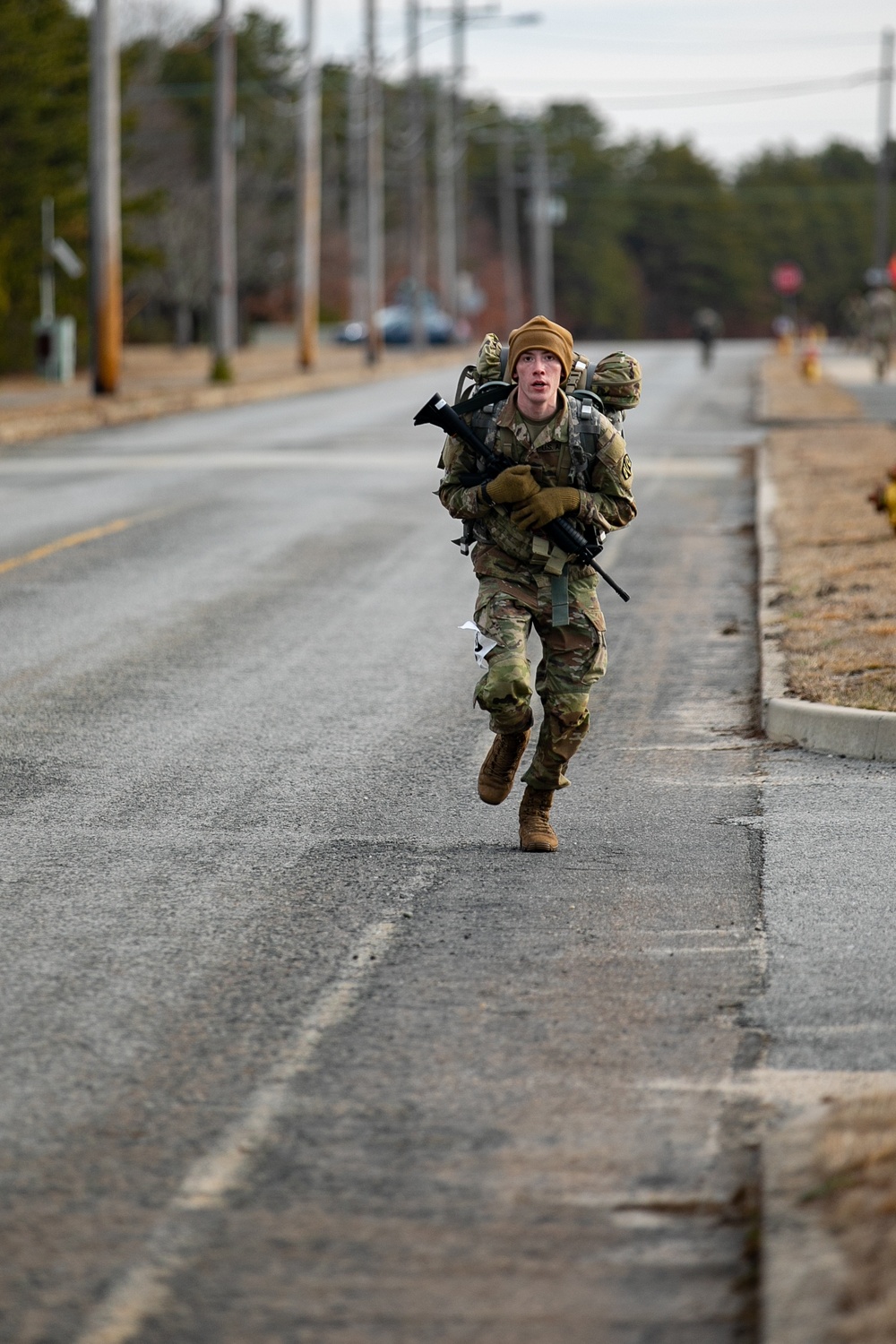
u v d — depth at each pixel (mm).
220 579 41469
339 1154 13047
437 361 180125
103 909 18906
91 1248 11719
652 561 44844
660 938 17828
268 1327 10773
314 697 29688
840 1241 10914
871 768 24656
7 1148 13195
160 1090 14227
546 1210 12172
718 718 28094
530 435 19266
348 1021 15703
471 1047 15062
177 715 28359
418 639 34688
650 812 22750
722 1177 12586
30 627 35562
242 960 17312
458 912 18750
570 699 20281
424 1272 11375
